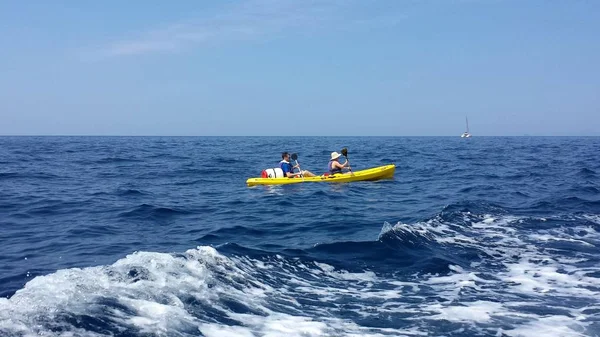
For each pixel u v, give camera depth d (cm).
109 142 6744
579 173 2183
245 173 2300
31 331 398
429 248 823
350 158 3300
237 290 570
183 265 595
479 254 802
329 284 645
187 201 1418
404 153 3916
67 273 516
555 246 853
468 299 604
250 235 956
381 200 1420
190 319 469
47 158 3030
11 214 1162
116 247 857
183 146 5381
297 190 1628
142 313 460
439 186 1738
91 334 411
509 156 3531
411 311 559
